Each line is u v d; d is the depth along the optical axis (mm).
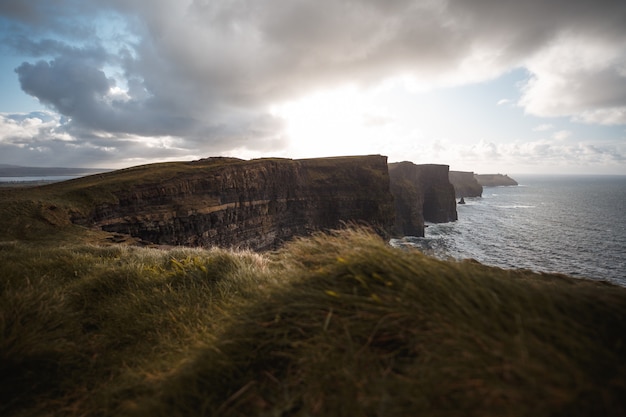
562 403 1379
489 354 1702
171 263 6613
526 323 1825
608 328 1797
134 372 2803
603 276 56094
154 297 4492
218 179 69812
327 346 2234
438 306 2129
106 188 51656
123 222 50938
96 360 3168
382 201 99438
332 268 3105
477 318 1945
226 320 3230
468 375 1655
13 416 2426
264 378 2301
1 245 9836
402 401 1690
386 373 1913
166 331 3627
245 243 78000
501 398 1530
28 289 4066
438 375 1726
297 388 2102
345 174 101688
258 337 2625
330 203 99500
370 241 3354
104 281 5047
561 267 63344
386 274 2689
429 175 156875
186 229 61406
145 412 2070
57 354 3053
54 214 35062
